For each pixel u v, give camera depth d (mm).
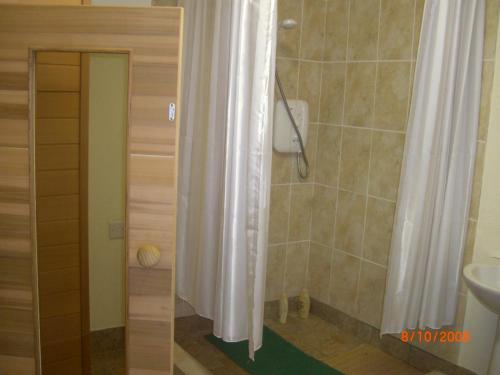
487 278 2291
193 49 2266
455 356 2607
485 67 2404
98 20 1500
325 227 3355
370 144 3018
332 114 3260
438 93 2266
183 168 2340
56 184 1642
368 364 2830
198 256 2271
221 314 2004
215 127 2125
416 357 2803
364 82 3031
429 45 2254
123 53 1524
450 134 2412
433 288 2498
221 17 2059
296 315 3447
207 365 2729
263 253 1899
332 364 2816
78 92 1592
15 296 1661
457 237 2506
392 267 2410
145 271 1594
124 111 1579
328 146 3303
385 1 2883
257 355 2861
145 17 1486
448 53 2289
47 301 1702
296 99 3240
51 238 1674
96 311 1720
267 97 1800
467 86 2420
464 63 2363
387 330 2455
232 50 1860
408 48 2771
